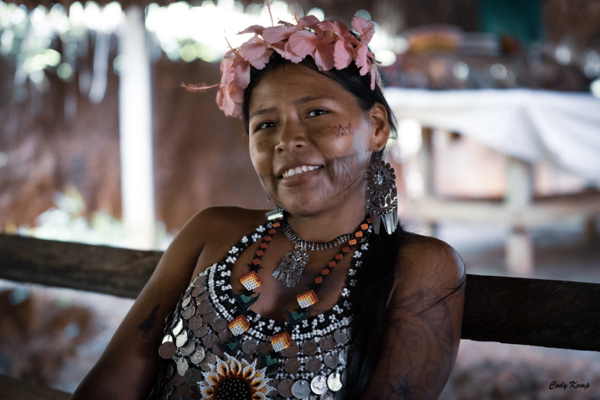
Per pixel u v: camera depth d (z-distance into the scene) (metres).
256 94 1.17
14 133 5.71
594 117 4.90
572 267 5.62
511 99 4.73
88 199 6.07
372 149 1.19
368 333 1.06
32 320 3.92
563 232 7.83
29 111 5.73
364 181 1.20
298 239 1.20
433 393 1.03
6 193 5.70
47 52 5.67
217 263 1.21
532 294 1.22
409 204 6.31
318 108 1.12
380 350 1.06
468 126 4.88
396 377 1.02
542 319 1.20
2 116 5.64
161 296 1.26
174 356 1.13
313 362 1.05
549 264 5.81
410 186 7.31
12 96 5.64
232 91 1.24
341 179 1.12
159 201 6.20
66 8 4.09
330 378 1.05
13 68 5.62
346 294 1.11
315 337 1.07
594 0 7.29
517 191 5.40
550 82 5.50
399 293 1.09
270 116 1.15
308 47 1.11
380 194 1.16
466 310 1.26
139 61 5.26
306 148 1.10
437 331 1.05
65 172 5.95
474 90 4.99
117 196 6.13
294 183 1.11
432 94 4.76
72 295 4.52
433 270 1.09
